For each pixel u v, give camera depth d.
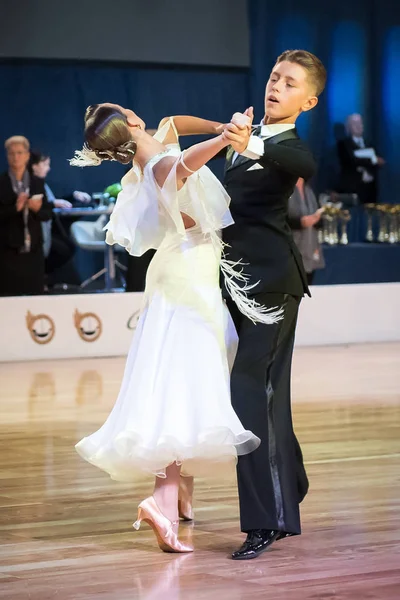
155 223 4.11
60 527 4.60
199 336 4.14
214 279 4.24
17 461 6.06
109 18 13.94
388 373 9.76
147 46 14.13
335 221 13.43
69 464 5.95
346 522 4.58
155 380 4.12
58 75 14.00
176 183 3.99
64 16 13.79
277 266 4.23
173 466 4.16
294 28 14.79
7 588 3.72
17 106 13.91
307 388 8.89
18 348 11.09
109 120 4.08
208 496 5.12
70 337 11.23
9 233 11.38
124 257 13.62
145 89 14.30
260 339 4.20
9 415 7.68
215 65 14.45
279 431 4.14
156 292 4.23
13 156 11.37
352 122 14.55
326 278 13.20
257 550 4.04
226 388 4.12
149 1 14.05
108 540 4.38
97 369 10.28
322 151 14.98
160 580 3.79
